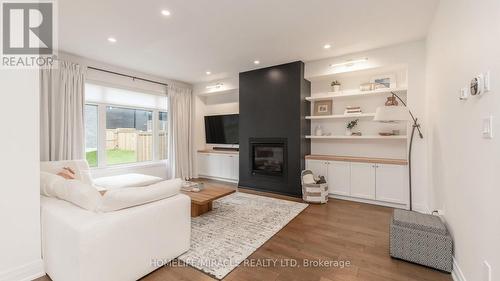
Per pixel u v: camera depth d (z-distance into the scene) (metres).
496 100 1.21
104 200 1.70
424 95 3.37
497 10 1.20
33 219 1.83
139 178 4.00
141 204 1.90
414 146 3.45
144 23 2.80
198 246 2.35
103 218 1.63
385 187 3.67
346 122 4.40
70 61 3.86
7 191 1.72
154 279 1.83
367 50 3.76
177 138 5.66
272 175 4.58
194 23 2.81
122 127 4.82
